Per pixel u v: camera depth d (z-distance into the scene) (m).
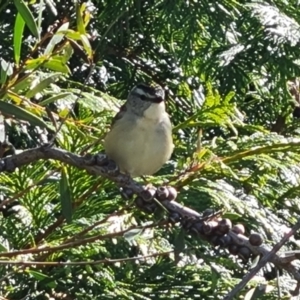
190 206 8.02
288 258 4.99
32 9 10.37
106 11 10.23
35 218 8.45
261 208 8.02
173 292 8.59
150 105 8.04
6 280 8.27
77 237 7.12
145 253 7.66
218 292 8.46
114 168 5.66
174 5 10.17
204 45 10.88
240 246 5.17
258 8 9.93
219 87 10.66
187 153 9.09
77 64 11.32
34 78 5.94
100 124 9.07
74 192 8.14
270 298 7.11
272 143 8.16
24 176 8.30
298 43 9.99
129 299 8.30
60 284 8.45
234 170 8.05
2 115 5.88
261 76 11.21
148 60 12.15
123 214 7.57
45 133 10.16
